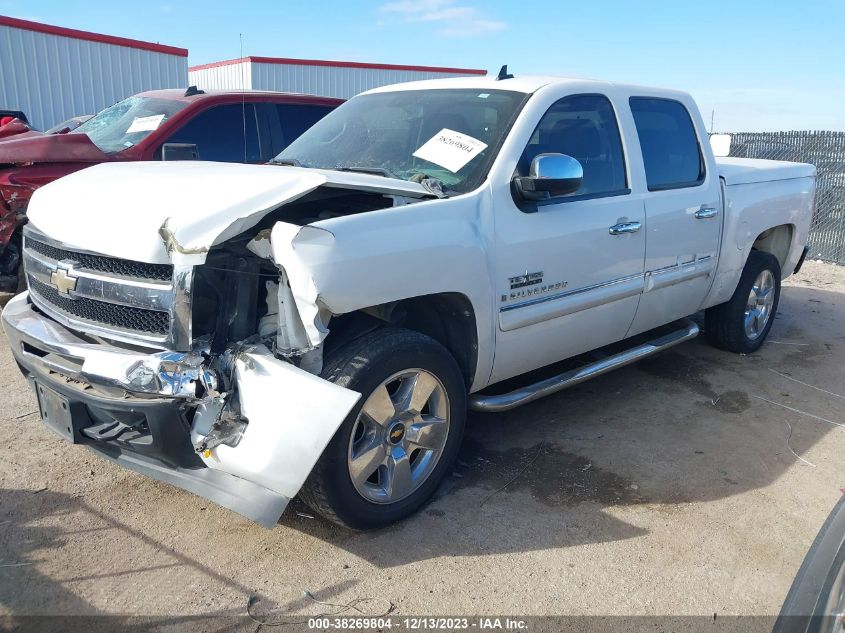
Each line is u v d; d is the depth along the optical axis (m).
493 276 3.41
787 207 5.85
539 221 3.64
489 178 3.49
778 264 5.99
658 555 3.12
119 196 3.03
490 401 3.62
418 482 3.31
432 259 3.10
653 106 4.66
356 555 3.04
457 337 3.48
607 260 4.05
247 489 2.74
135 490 3.48
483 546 3.13
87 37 14.12
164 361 2.62
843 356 6.02
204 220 2.66
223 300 2.86
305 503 3.11
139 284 2.76
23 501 3.34
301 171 3.11
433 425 3.29
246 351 2.74
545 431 4.32
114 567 2.90
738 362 5.75
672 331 5.19
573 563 3.04
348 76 18.83
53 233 3.11
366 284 2.83
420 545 3.12
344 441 2.89
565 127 3.96
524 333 3.69
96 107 14.52
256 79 17.38
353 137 4.20
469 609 2.74
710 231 4.93
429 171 3.69
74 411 2.96
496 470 3.81
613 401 4.83
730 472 3.89
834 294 8.45
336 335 3.13
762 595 2.89
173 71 15.68
